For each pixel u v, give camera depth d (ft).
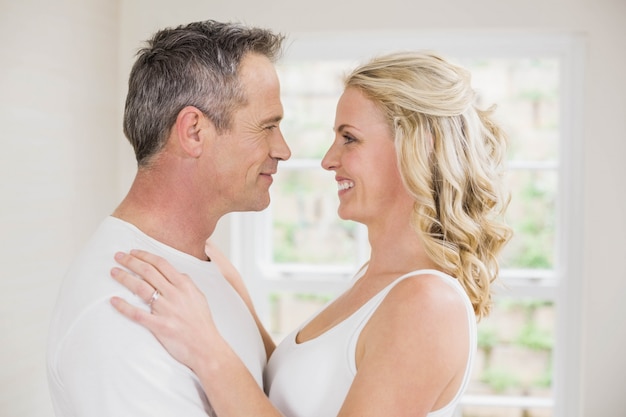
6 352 5.60
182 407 3.72
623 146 7.58
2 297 5.52
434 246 4.09
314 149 8.95
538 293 8.18
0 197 5.46
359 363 4.12
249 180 4.27
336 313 4.51
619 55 7.55
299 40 8.20
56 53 6.39
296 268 8.88
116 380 3.64
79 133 6.89
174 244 4.25
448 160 4.12
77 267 4.00
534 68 8.47
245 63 4.14
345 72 4.70
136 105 4.16
